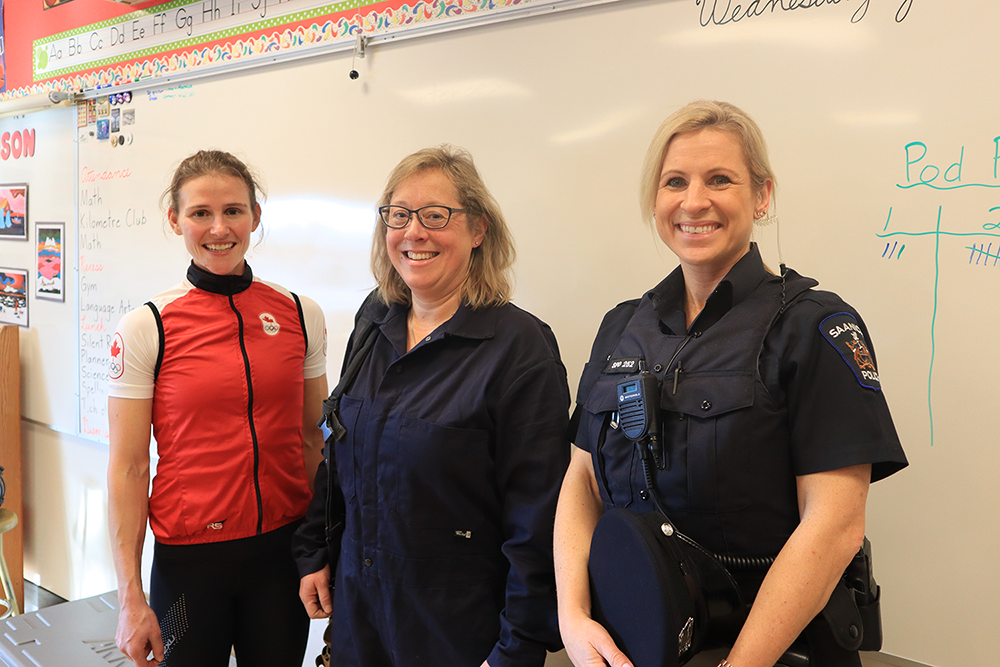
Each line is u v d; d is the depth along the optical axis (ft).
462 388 3.78
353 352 4.40
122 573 4.34
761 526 2.88
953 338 3.82
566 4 4.99
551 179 5.21
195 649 4.55
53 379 9.43
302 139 6.74
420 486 3.77
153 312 4.48
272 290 4.92
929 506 3.95
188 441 4.50
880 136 3.96
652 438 2.96
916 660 4.03
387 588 3.89
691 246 3.10
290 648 4.84
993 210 3.67
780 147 4.26
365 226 6.37
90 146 8.68
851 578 3.01
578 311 5.16
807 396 2.78
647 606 2.74
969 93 3.70
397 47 6.00
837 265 4.14
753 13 4.29
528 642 3.57
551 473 3.68
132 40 8.14
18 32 9.55
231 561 4.59
